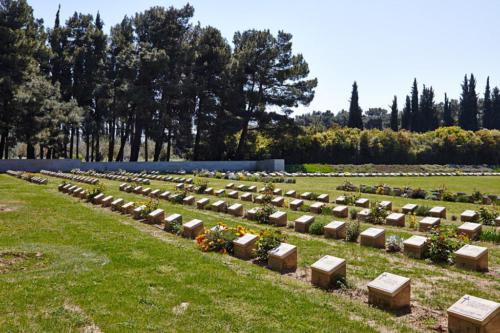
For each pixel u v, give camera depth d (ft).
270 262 32.63
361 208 63.93
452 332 20.97
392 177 153.28
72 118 164.76
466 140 244.63
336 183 117.08
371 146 229.45
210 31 192.24
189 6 185.88
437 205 70.33
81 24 188.65
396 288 24.18
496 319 20.40
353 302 25.20
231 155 208.23
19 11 146.00
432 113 315.78
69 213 57.00
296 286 28.04
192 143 196.65
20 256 33.99
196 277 28.86
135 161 181.68
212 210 61.05
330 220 53.31
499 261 34.65
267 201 67.97
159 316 22.26
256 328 20.97
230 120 188.34
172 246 38.29
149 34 181.88
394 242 38.14
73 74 188.34
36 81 151.53
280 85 196.44
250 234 36.91
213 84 189.26
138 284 27.17
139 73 172.86
